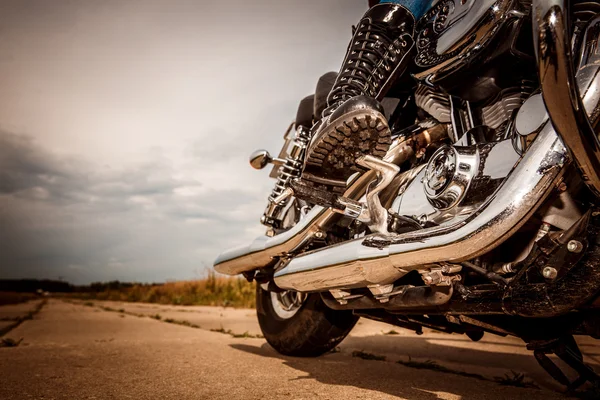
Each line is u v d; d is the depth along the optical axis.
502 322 1.36
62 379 1.78
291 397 1.48
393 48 1.46
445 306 1.29
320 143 1.32
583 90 1.00
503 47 1.28
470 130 1.36
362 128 1.28
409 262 1.25
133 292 18.75
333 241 1.79
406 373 1.91
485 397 1.47
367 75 1.43
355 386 1.64
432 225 1.32
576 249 1.00
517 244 1.29
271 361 2.21
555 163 1.02
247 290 11.15
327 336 2.22
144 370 1.96
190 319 5.57
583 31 1.10
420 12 1.48
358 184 1.58
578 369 1.34
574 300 1.02
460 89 1.41
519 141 1.17
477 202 1.22
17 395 1.53
